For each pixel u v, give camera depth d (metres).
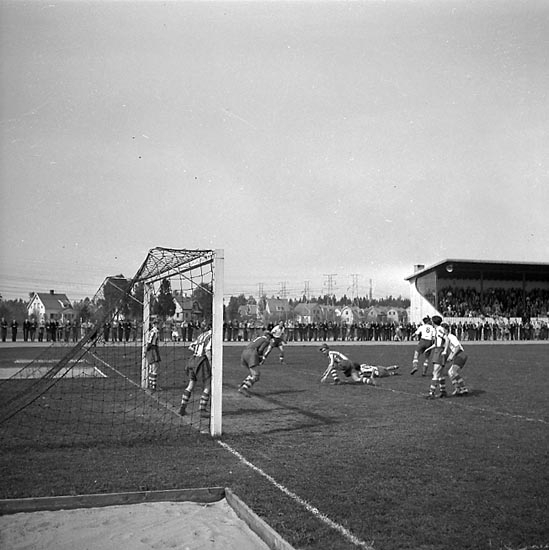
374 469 6.94
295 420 10.30
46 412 10.98
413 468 7.00
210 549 4.68
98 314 17.48
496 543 4.78
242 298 92.88
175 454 7.62
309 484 6.27
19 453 7.59
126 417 10.48
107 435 8.81
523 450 8.00
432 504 5.68
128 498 5.78
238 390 14.46
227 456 7.54
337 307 92.62
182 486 6.14
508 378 17.38
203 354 10.71
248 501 5.66
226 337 42.00
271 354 28.27
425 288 51.62
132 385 15.38
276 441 8.52
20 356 24.39
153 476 6.50
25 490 5.91
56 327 32.56
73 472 6.63
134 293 15.65
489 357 26.31
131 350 28.30
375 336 46.12
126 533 4.98
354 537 4.83
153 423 9.88
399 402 12.52
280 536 4.75
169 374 18.62
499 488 6.23
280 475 6.62
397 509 5.53
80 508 5.61
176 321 26.30
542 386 15.41
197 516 5.43
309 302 93.44
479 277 51.56
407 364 22.38
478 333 47.50
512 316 51.59
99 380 16.48
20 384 15.28
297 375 18.25
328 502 5.68
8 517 5.34
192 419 10.29
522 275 52.47
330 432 9.22
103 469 6.78
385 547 4.66
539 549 4.69
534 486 6.32
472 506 5.65
